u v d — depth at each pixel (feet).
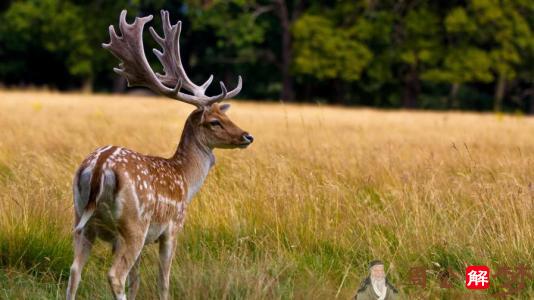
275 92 243.81
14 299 26.30
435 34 199.72
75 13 212.23
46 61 232.32
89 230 24.03
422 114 135.03
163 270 25.36
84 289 28.04
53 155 47.32
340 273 30.40
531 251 29.99
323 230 33.55
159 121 80.64
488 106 238.07
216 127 26.94
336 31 197.36
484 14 190.19
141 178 23.93
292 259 30.45
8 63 226.79
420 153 49.39
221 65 235.20
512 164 44.45
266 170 40.63
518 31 191.93
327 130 71.56
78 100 137.08
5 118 77.92
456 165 46.01
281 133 68.59
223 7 207.00
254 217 34.35
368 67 202.39
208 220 34.01
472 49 195.52
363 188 40.47
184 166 26.61
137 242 23.70
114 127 67.82
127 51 27.86
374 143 59.52
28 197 32.89
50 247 30.25
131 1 203.72
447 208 35.01
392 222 33.76
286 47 214.28
